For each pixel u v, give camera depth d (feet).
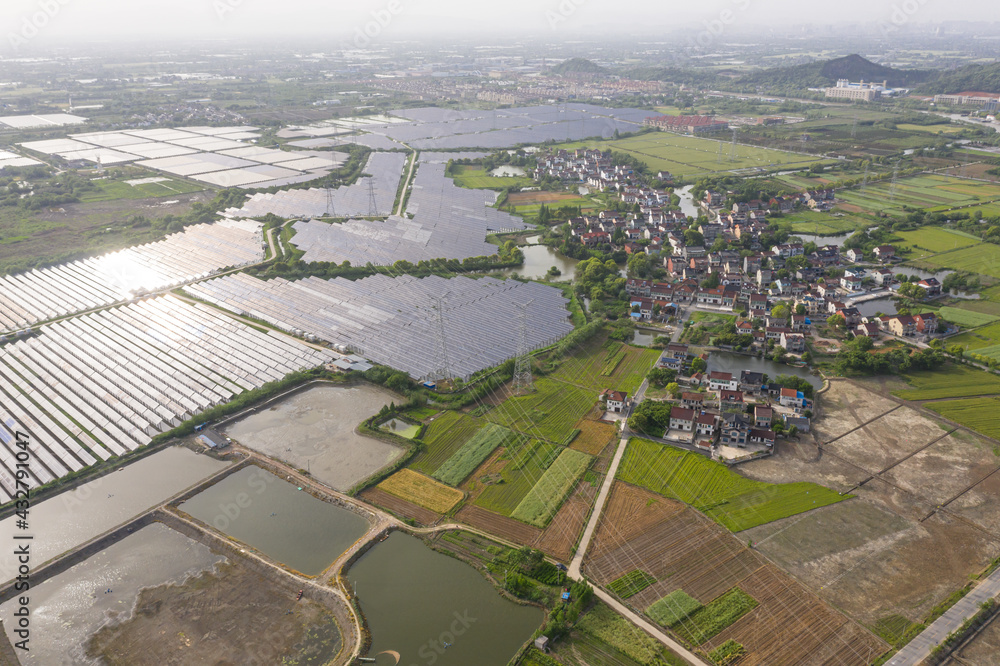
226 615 407.64
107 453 569.64
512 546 456.45
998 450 556.51
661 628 391.65
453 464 549.54
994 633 385.09
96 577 438.81
